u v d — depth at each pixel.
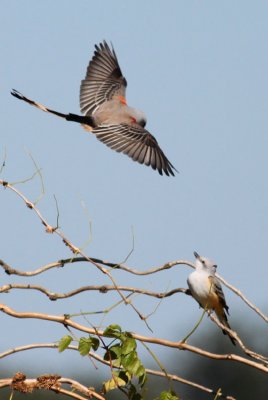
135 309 10.65
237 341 10.73
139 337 10.47
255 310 10.98
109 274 11.10
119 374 10.45
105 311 10.52
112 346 10.41
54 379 10.27
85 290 10.94
